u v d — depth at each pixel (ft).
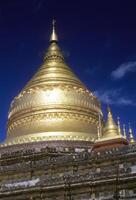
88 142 314.76
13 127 350.43
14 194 244.01
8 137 351.25
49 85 355.36
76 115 339.36
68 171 254.06
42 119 335.26
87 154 253.44
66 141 310.45
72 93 351.46
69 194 224.53
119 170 214.69
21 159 298.56
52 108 338.95
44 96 347.77
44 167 264.52
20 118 347.56
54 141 310.45
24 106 351.46
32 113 342.23
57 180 232.73
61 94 348.18
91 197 217.56
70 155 262.88
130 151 236.43
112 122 291.58
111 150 249.34
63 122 331.16
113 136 276.82
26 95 358.43
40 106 342.44
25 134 329.93
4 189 248.32
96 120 349.61
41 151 293.43
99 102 376.68
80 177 225.35
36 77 374.22
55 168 260.42
